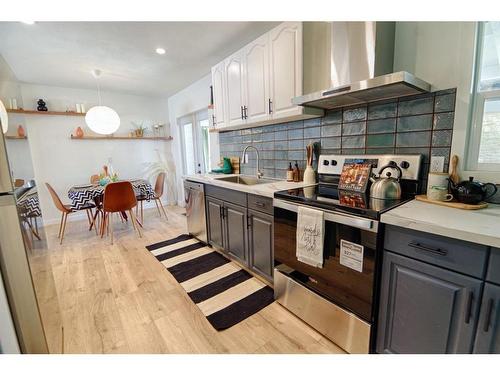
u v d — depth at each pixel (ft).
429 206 4.14
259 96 7.30
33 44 7.85
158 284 6.88
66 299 6.24
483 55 4.31
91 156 14.49
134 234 11.13
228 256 8.18
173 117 16.49
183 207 16.66
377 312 4.02
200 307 5.83
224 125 9.12
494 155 4.36
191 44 8.18
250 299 6.10
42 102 12.48
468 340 3.07
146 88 13.93
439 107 4.67
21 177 4.17
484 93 4.34
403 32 5.05
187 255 8.76
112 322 5.39
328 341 4.74
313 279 4.91
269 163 8.75
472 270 2.94
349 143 6.19
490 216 3.47
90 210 13.08
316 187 6.20
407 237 3.50
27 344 3.79
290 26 6.08
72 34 7.27
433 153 4.82
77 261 8.41
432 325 3.36
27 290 3.70
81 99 13.83
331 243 4.44
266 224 6.17
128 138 15.31
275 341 4.77
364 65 4.95
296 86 6.14
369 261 3.91
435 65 4.67
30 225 4.22
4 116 3.68
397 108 5.24
